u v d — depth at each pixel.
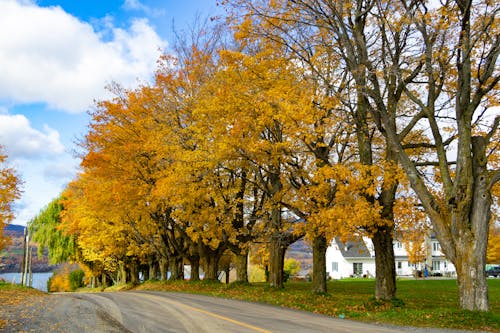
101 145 27.22
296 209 18.88
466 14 13.50
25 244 39.84
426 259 63.09
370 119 18.91
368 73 15.47
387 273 16.59
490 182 13.84
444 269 72.56
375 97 15.54
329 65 17.62
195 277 35.38
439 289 29.27
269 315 14.27
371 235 15.32
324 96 16.38
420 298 22.22
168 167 24.58
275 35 17.00
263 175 23.86
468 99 14.27
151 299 20.31
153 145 24.64
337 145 20.05
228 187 24.58
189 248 35.69
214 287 28.16
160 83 25.58
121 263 55.66
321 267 20.12
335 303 17.39
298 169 18.39
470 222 13.91
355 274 70.50
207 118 20.05
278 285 23.83
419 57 14.88
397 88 17.05
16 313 14.59
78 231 44.88
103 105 26.67
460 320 12.62
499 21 13.50
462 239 13.88
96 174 27.64
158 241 40.72
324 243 20.17
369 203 14.87
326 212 14.84
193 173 22.09
